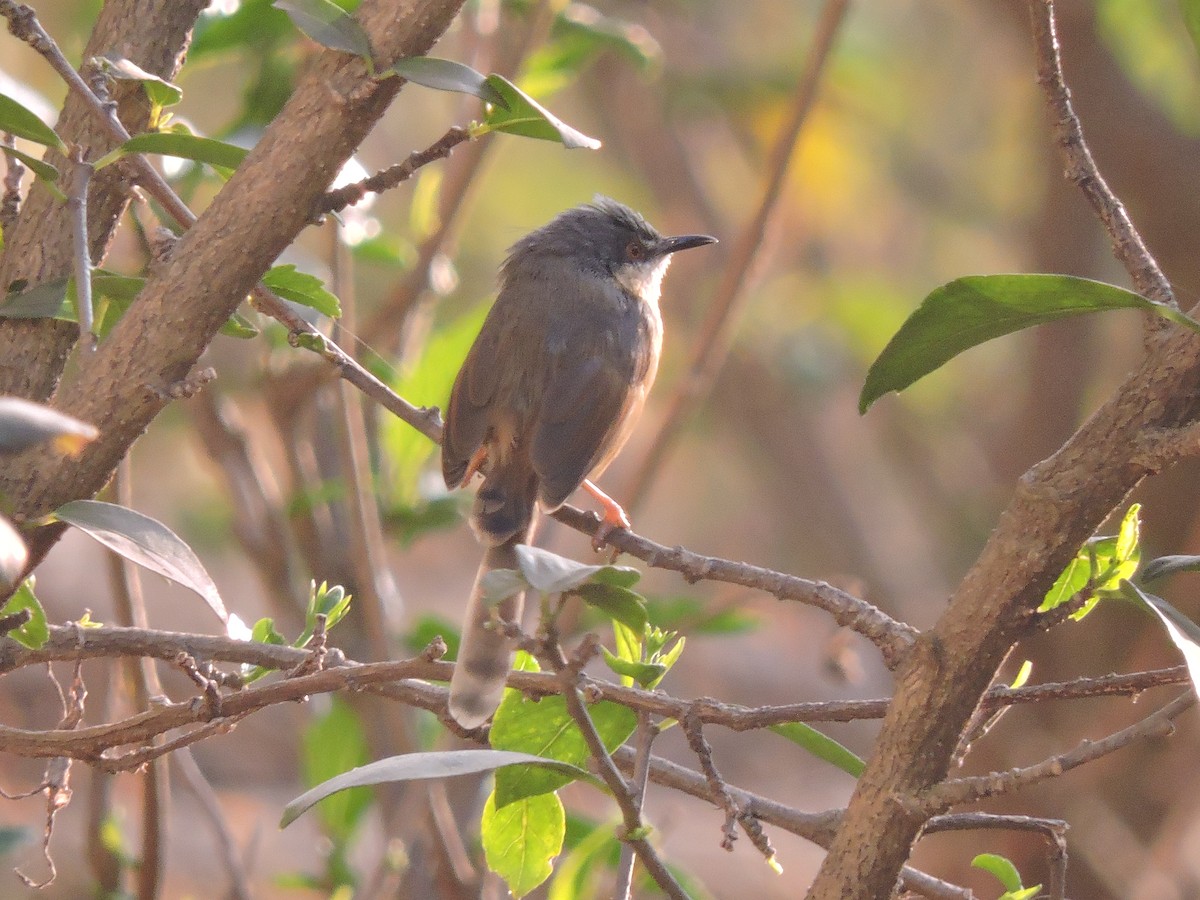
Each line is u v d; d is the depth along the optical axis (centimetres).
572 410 894
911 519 2139
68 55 1130
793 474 1958
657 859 450
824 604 510
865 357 1939
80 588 1912
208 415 959
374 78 448
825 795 1909
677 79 1758
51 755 515
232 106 1677
